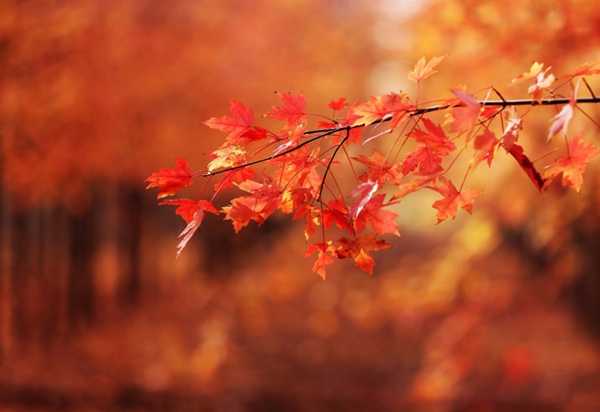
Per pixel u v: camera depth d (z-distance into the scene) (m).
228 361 10.87
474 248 8.64
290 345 12.59
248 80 11.56
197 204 1.85
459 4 5.02
